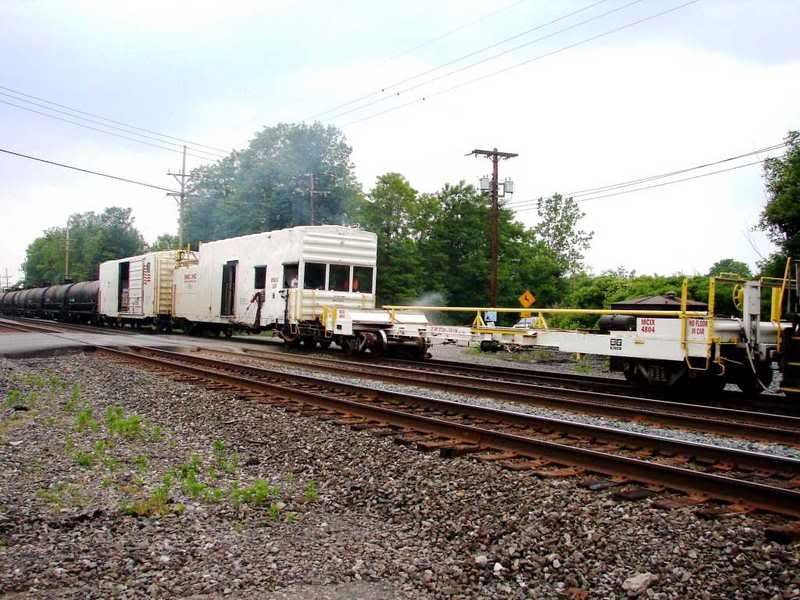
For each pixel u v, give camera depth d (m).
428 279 52.75
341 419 9.51
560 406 11.11
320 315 21.83
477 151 36.00
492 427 9.27
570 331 13.94
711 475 5.90
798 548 4.70
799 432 8.48
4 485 6.29
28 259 139.62
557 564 4.68
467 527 5.40
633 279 32.72
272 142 54.81
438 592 4.40
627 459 6.49
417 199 54.75
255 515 5.80
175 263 33.41
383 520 5.85
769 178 23.69
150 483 6.58
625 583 4.34
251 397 11.48
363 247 22.86
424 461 7.17
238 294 25.86
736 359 12.34
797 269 11.42
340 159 55.88
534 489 6.11
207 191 61.31
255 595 4.29
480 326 16.28
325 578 4.58
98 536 5.11
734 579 4.33
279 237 23.05
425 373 15.50
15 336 27.03
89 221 118.38
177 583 4.41
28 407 10.75
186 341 26.88
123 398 11.92
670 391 12.84
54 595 4.18
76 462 7.26
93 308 41.56
